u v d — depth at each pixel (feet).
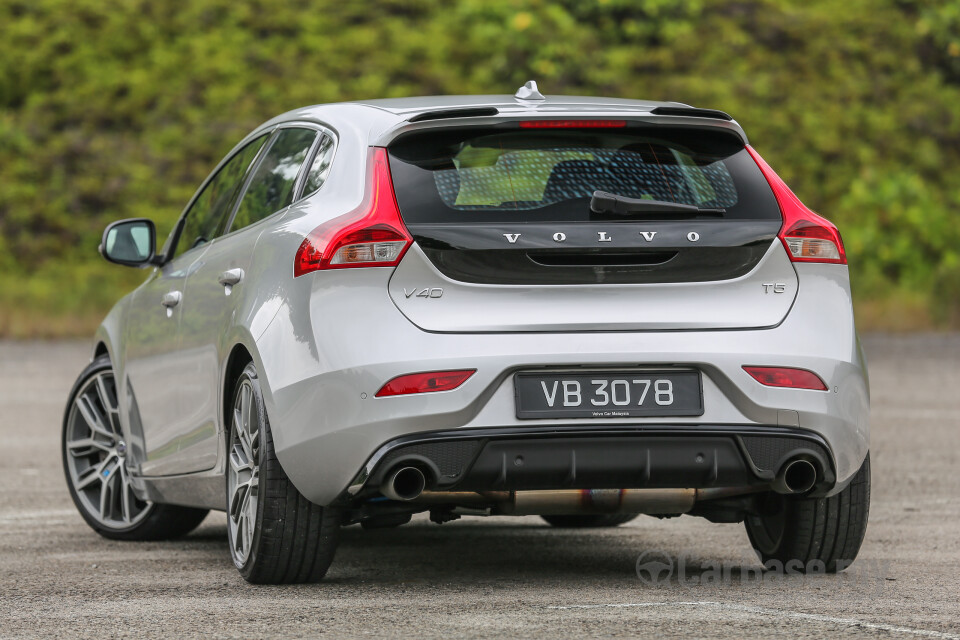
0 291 210.18
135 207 236.22
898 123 257.34
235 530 45.47
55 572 47.93
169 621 38.24
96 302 210.38
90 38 261.85
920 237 238.68
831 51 267.18
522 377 39.70
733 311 40.96
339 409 39.75
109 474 58.39
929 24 273.54
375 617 38.32
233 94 252.83
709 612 38.91
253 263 45.01
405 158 42.14
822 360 41.39
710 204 41.98
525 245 40.09
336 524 42.73
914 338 188.14
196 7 268.00
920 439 92.32
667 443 40.09
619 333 40.11
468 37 260.83
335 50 259.19
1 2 266.57
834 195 244.63
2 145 244.42
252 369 43.75
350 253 40.34
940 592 42.55
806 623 37.24
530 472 39.68
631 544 54.95
